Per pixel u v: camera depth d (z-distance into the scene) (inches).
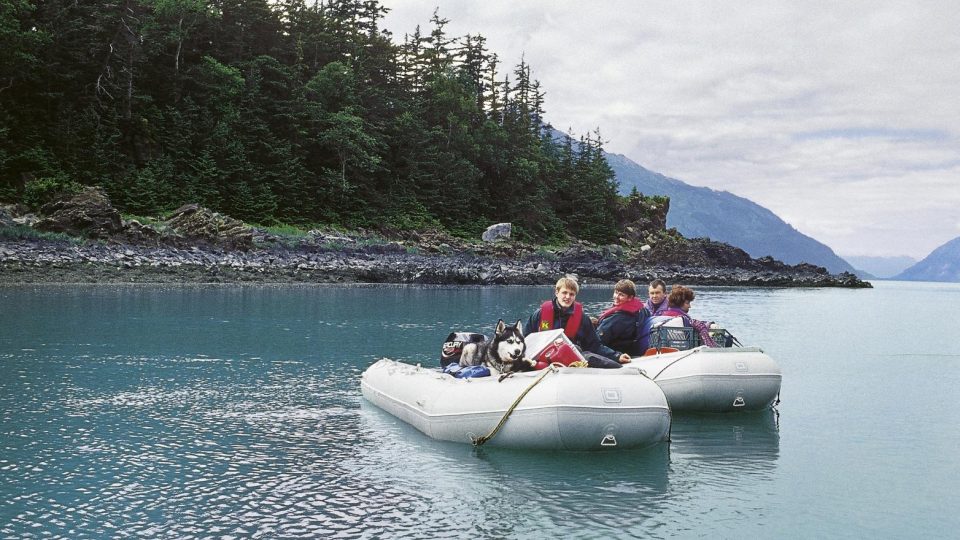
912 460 324.8
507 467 297.7
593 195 4040.4
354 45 3398.1
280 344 657.0
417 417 351.6
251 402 414.0
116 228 1625.2
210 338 677.9
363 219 2864.2
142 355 569.3
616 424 310.7
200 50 2851.9
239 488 267.9
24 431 340.2
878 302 2058.3
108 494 258.7
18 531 224.2
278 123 2883.9
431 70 3826.3
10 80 2196.1
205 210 1932.8
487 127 3730.3
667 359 415.2
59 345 604.4
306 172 2795.3
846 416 420.2
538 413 309.6
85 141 2237.9
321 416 382.9
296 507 249.3
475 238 3193.9
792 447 345.4
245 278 1552.7
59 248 1449.3
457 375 364.5
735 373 406.9
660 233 4188.0
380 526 234.1
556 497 264.2
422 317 946.1
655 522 242.4
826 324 1109.1
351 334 743.1
